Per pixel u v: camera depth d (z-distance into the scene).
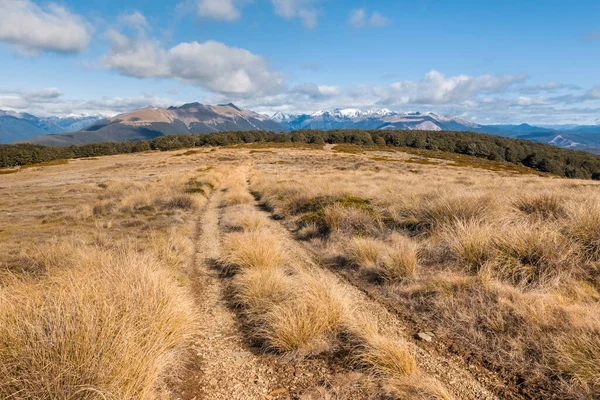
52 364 2.21
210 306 4.55
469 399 2.55
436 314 3.96
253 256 5.86
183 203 13.62
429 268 5.35
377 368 2.88
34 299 3.10
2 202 17.19
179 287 4.88
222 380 2.90
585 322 3.14
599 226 5.02
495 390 2.65
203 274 5.91
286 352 3.29
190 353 3.34
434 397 2.49
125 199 14.25
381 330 3.69
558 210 6.73
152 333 2.97
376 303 4.45
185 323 3.58
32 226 10.41
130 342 2.55
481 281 4.41
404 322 3.88
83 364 2.26
